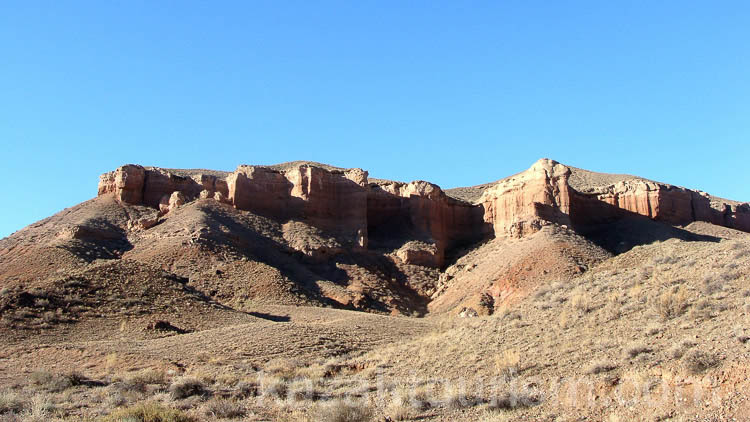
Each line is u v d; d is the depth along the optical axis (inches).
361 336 1768.0
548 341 1052.5
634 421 655.1
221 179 4042.8
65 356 1487.5
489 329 1245.7
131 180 3868.1
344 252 3695.9
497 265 3316.9
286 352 1530.5
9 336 1688.0
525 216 3868.1
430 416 804.6
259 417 866.8
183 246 3179.1
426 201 4151.1
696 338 841.5
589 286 1366.9
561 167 4010.8
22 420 837.2
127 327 1868.8
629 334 965.2
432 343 1282.0
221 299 2748.5
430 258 3806.6
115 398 997.2
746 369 673.0
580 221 4274.1
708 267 1206.3
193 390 1055.6
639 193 4527.6
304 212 3912.4
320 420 791.1
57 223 3479.3
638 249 2160.4
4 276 2765.7
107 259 3083.2
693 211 4758.9
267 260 3361.2
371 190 4252.0
